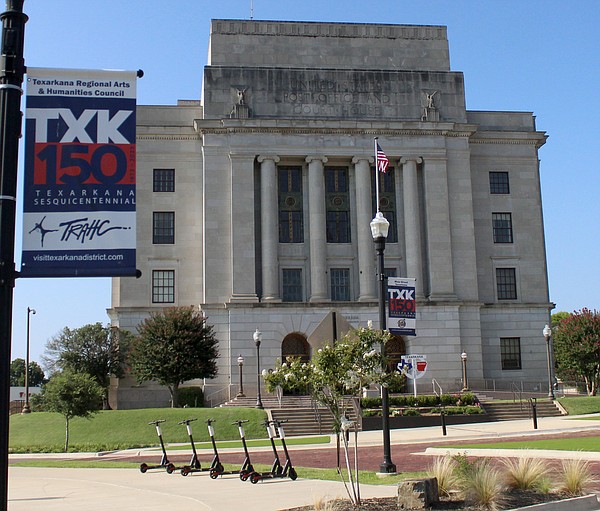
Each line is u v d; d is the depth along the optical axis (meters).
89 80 13.22
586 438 35.34
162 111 69.69
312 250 66.69
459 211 69.38
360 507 16.11
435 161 69.06
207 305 64.31
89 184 12.89
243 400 59.53
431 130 68.94
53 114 13.01
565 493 17.67
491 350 69.38
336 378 17.38
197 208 68.44
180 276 67.25
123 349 64.12
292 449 36.72
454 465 18.52
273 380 17.72
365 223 67.56
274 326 64.12
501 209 72.38
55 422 50.94
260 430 47.72
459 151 70.19
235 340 63.62
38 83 13.06
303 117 68.38
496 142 73.19
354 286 67.56
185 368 57.53
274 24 71.44
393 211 69.25
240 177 66.31
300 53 71.31
